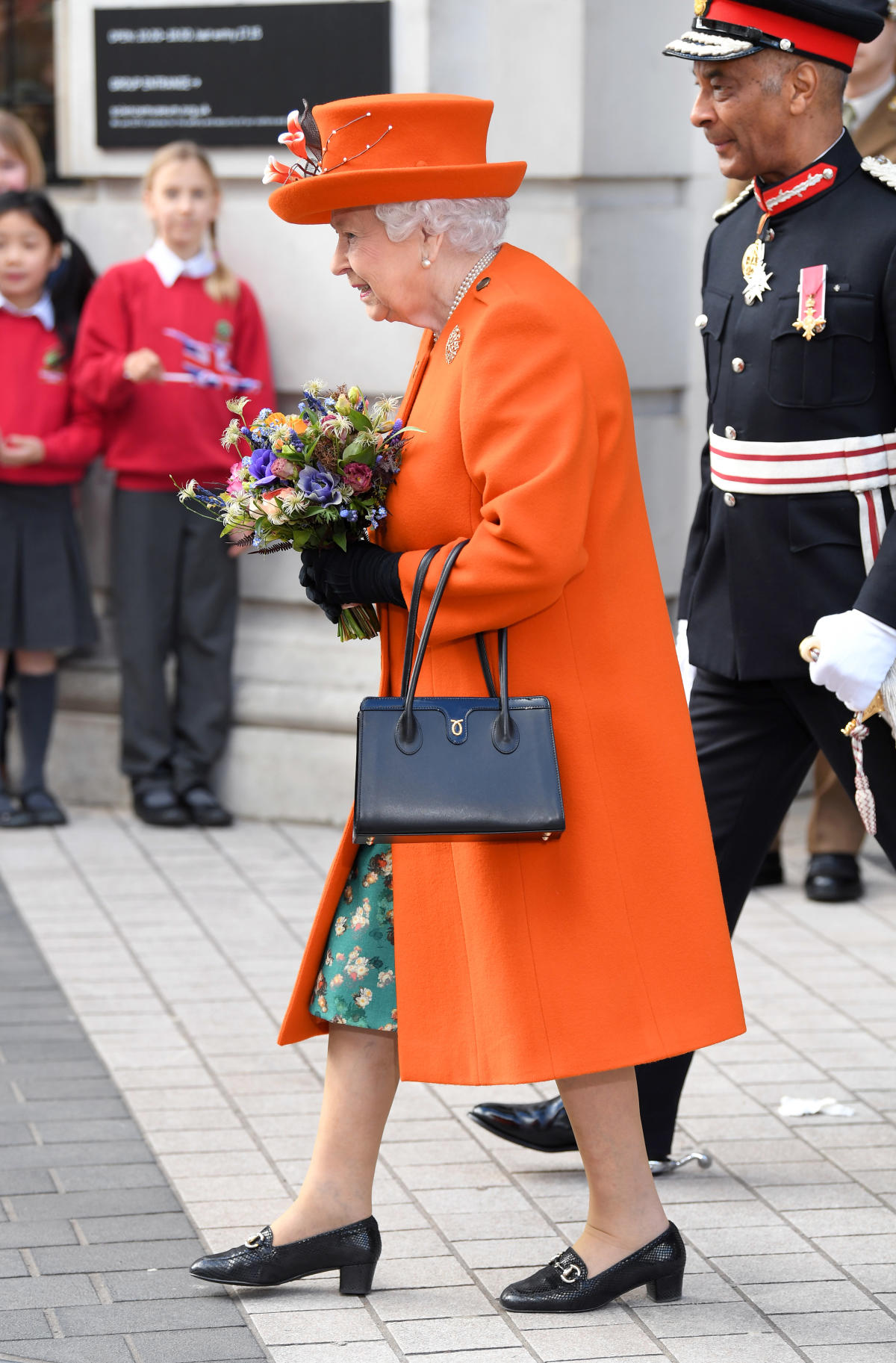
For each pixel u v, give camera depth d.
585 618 11.38
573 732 11.32
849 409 13.06
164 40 25.39
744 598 13.65
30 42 28.42
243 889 22.58
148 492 24.83
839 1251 13.27
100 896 22.23
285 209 11.44
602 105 23.70
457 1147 15.20
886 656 12.39
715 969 11.67
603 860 11.37
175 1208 13.92
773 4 12.67
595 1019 11.31
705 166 24.92
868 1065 17.08
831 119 13.09
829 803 22.08
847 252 12.97
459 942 11.46
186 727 25.55
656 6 24.19
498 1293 12.52
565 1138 14.67
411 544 11.41
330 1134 12.37
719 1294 12.52
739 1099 16.27
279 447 11.34
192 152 24.34
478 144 11.54
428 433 11.28
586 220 23.73
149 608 25.05
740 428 13.54
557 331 10.98
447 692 11.43
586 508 10.84
